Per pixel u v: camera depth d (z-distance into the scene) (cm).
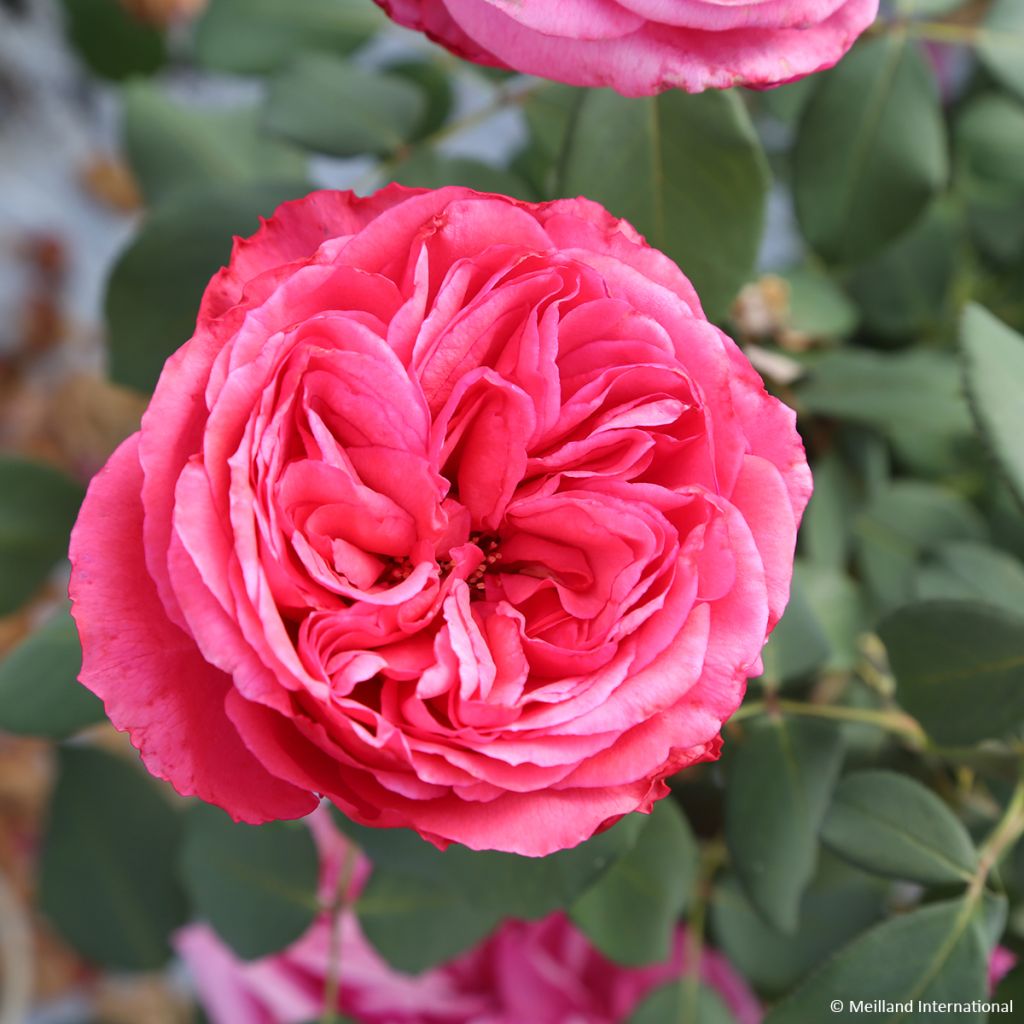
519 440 33
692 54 34
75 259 81
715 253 38
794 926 39
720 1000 42
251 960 42
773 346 44
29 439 76
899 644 39
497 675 34
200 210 40
